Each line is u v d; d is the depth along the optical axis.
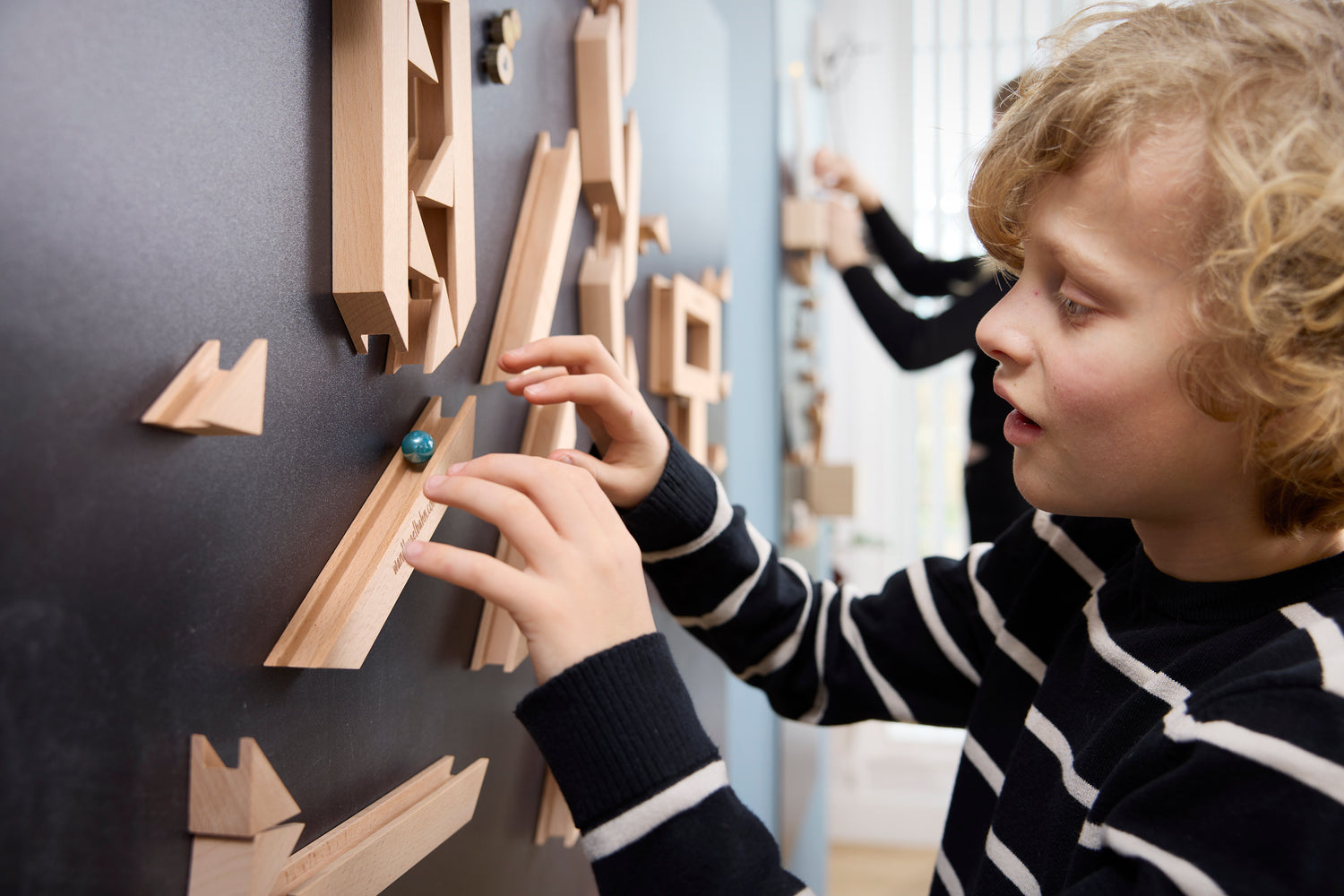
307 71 0.38
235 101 0.34
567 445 0.64
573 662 0.39
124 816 0.30
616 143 0.69
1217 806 0.36
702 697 1.09
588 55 0.68
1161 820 0.38
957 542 2.47
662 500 0.58
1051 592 0.60
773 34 1.56
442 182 0.44
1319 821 0.34
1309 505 0.40
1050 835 0.49
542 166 0.62
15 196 0.25
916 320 1.59
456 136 0.46
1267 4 0.40
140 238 0.30
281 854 0.33
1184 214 0.38
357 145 0.39
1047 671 0.55
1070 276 0.41
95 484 0.28
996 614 0.64
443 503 0.41
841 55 2.27
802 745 1.85
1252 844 0.35
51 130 0.26
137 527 0.30
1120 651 0.49
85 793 0.28
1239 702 0.37
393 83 0.40
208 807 0.32
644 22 0.86
